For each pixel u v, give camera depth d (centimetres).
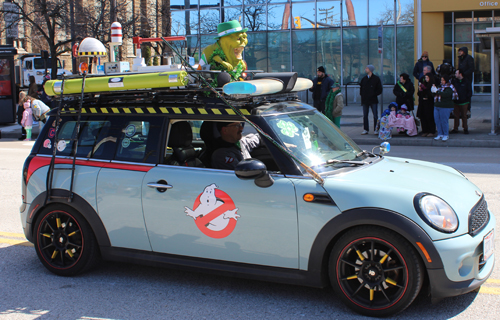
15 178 973
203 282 457
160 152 437
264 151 455
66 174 464
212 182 408
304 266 385
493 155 1138
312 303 405
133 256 443
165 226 424
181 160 446
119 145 454
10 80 2030
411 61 2328
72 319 390
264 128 407
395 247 357
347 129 1623
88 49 521
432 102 1363
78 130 466
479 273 370
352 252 379
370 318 376
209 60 537
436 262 346
